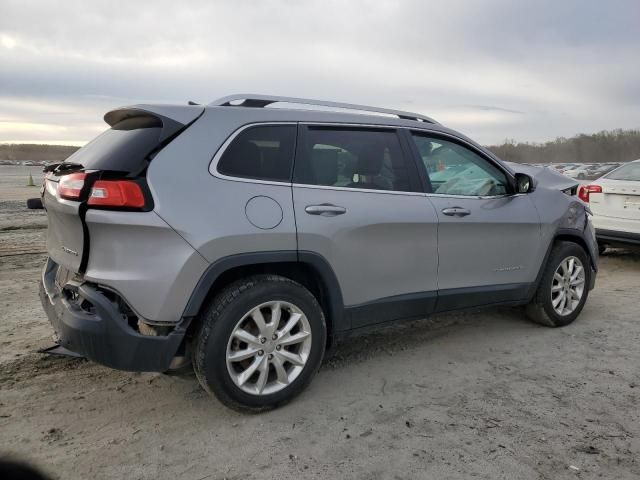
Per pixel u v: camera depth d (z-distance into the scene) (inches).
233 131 123.2
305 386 128.9
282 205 123.4
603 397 132.5
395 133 150.9
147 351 109.6
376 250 138.3
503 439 112.7
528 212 173.0
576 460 104.8
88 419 121.0
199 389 137.3
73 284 116.3
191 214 111.0
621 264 304.3
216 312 114.4
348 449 109.3
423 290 149.9
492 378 144.6
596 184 295.0
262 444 111.2
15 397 130.5
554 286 184.9
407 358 159.6
